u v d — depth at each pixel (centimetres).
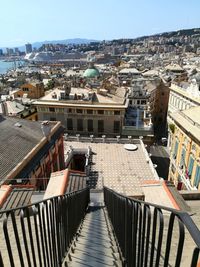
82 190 1284
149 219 343
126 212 514
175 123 3300
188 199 1407
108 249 701
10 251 354
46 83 9525
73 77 9569
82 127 4934
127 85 7975
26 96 7338
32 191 1538
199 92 4269
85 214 1354
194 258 210
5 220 350
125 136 4825
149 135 4759
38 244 429
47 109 4931
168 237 270
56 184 1641
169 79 8450
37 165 2348
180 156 3111
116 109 4678
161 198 1344
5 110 4228
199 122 2689
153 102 7544
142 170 2986
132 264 440
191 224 234
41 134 2775
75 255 670
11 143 2309
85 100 4872
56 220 564
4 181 1775
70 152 3516
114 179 2777
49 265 498
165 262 275
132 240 442
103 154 3412
